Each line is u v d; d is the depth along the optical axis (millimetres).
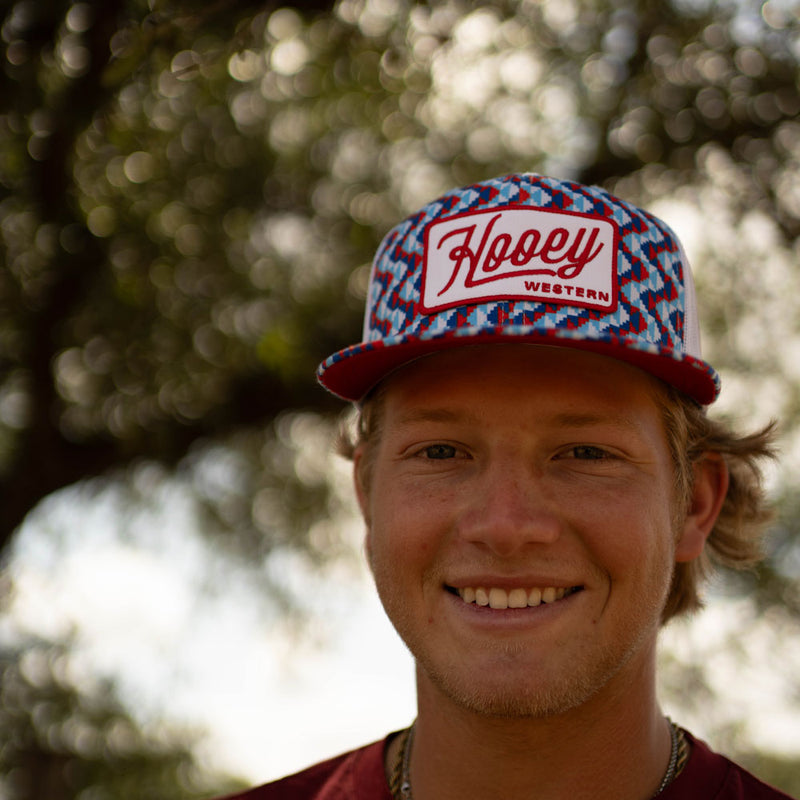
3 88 4395
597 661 1797
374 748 2170
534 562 1795
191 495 7238
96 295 6004
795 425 5746
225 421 6648
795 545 5656
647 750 1938
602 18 5703
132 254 5848
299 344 6184
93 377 6410
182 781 7035
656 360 1843
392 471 1938
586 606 1806
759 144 5625
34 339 6105
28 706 6855
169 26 2785
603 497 1820
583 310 1818
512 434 1827
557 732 1864
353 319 6406
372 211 6441
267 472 7230
